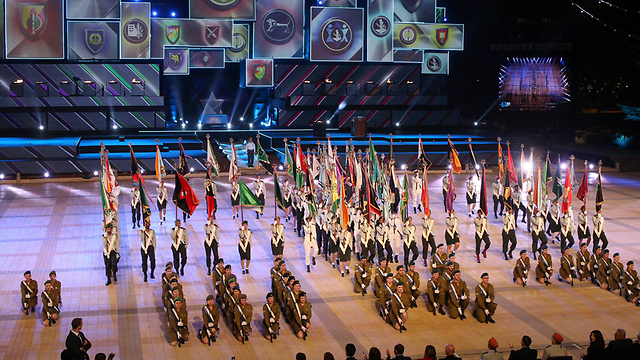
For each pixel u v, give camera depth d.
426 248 28.89
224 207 40.09
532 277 27.66
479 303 22.94
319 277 27.48
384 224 28.62
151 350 20.73
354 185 35.56
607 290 26.23
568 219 30.11
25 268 28.36
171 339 21.05
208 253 27.69
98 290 25.84
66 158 49.88
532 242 31.42
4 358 19.94
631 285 24.84
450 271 24.27
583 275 27.08
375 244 29.45
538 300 25.12
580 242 30.69
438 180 49.97
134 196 34.62
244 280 26.98
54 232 34.22
